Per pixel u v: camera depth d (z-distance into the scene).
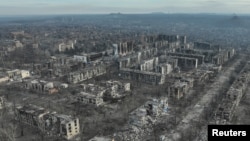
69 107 164.62
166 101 164.38
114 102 174.38
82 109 161.12
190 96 189.25
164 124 140.62
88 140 123.06
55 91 195.12
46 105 167.50
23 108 143.62
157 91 198.75
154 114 150.25
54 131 127.62
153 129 134.62
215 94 192.75
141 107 161.00
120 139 123.50
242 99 182.50
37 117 133.25
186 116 153.00
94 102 167.75
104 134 128.75
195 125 139.88
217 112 148.25
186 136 127.31
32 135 126.94
